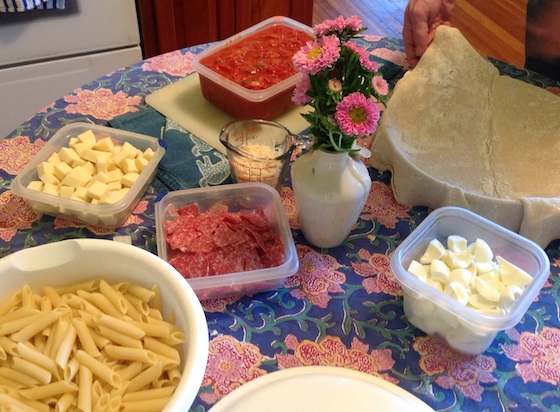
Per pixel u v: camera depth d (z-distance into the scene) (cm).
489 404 67
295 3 195
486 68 105
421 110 99
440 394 68
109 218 83
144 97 111
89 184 86
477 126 101
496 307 68
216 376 68
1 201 88
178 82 114
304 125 105
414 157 94
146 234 85
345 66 66
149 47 180
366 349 72
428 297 68
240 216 81
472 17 135
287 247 79
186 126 104
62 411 61
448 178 91
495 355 72
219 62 107
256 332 73
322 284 80
